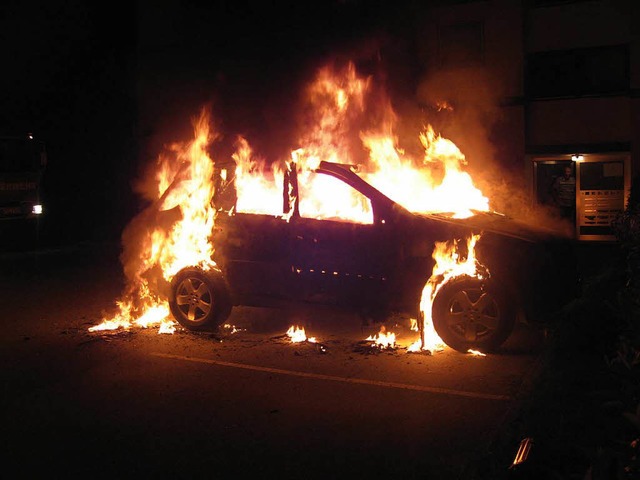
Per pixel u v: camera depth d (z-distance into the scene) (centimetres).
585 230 1756
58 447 440
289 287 720
